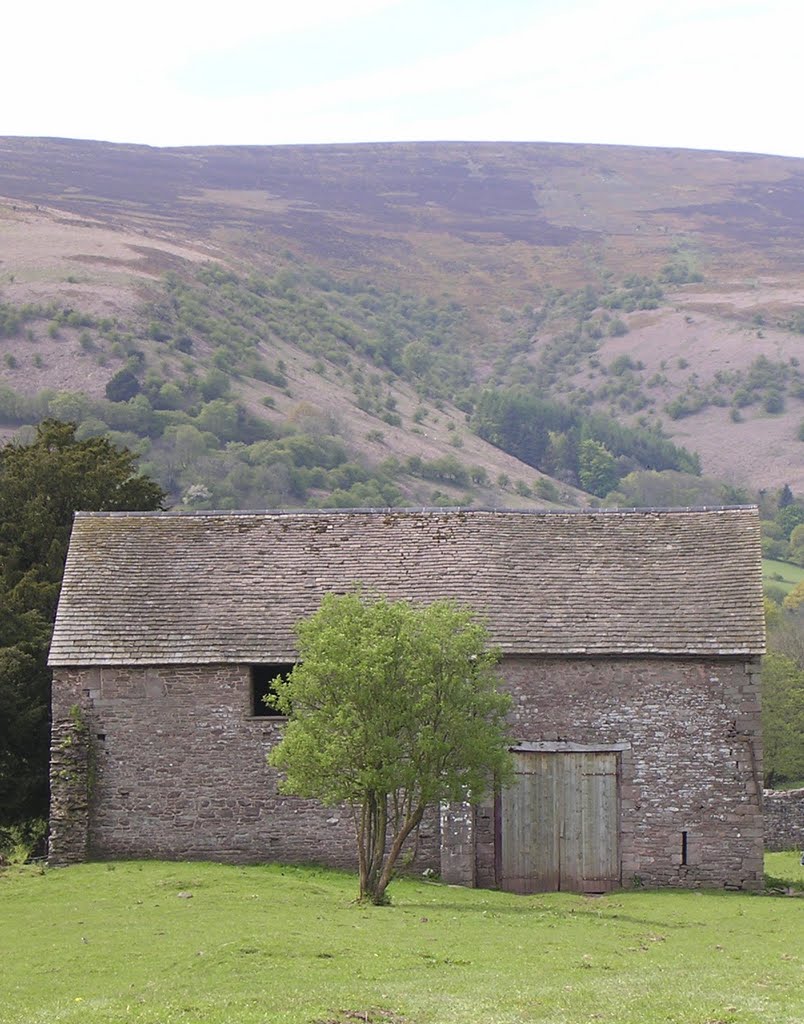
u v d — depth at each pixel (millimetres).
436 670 27688
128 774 34031
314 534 37625
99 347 185250
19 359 179875
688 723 33312
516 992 18562
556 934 24781
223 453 152125
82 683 34219
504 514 37719
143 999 18406
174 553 37188
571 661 33750
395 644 27406
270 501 139375
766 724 71438
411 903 28609
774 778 71812
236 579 36312
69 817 33625
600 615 34438
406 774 27094
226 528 37969
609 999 17859
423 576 35906
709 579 35094
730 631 33438
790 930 26156
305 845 33656
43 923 25688
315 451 162500
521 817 33406
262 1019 16625
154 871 31703
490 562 36125
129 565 36781
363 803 28016
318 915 26016
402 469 173375
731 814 32969
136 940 23359
